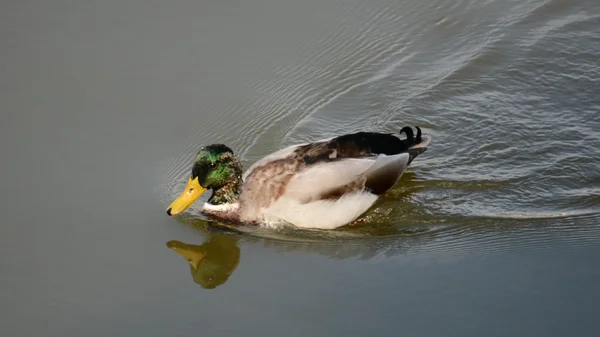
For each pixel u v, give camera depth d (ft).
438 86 48.26
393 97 47.70
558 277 33.65
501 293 32.86
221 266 36.11
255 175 38.42
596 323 30.68
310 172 37.63
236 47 50.57
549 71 49.14
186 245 37.52
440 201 39.78
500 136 44.01
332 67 50.11
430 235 37.60
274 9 53.83
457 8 54.60
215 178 37.81
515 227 37.58
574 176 40.75
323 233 37.99
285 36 51.65
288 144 44.21
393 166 39.06
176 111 46.03
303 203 37.37
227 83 48.11
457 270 34.65
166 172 42.11
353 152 38.73
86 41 50.08
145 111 45.91
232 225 38.60
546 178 40.81
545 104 46.52
